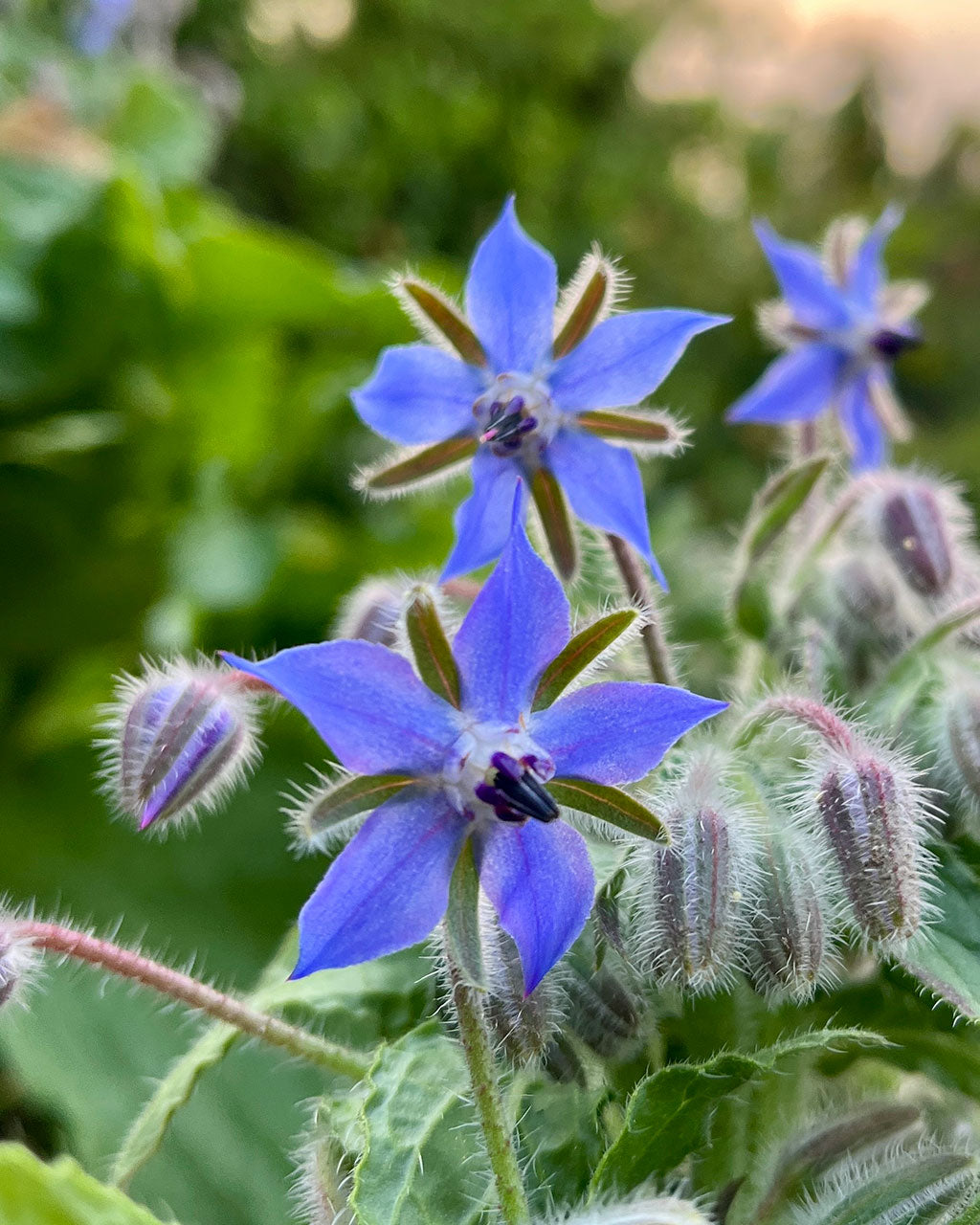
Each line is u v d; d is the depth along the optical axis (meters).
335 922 0.10
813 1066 0.13
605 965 0.12
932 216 0.41
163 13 0.34
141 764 0.12
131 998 0.16
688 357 0.38
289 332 0.25
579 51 0.44
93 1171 0.15
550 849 0.11
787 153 0.45
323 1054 0.12
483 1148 0.12
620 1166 0.11
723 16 0.45
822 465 0.14
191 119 0.30
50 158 0.24
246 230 0.23
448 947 0.11
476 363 0.13
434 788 0.11
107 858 0.19
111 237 0.23
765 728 0.13
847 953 0.13
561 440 0.13
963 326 0.39
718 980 0.12
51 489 0.23
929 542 0.14
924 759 0.13
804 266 0.17
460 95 0.42
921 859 0.12
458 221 0.43
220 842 0.19
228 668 0.13
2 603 0.23
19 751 0.21
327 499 0.26
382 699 0.11
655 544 0.23
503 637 0.11
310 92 0.41
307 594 0.23
